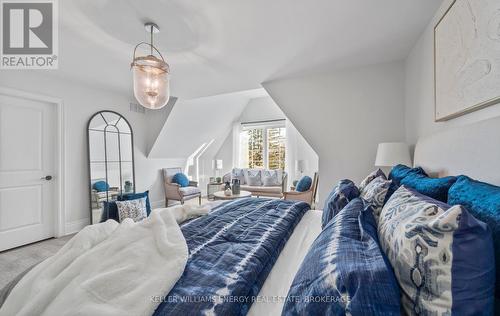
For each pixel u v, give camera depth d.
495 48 1.01
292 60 2.52
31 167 2.79
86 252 1.02
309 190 3.61
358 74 2.73
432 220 0.58
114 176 3.70
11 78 2.59
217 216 1.69
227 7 1.61
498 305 0.54
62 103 3.05
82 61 2.49
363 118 2.74
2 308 0.84
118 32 1.92
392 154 2.20
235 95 5.11
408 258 0.59
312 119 3.01
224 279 0.84
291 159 5.25
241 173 5.63
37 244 2.74
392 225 0.76
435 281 0.53
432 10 1.68
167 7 1.60
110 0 1.53
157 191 4.77
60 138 3.02
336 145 2.91
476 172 1.03
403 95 2.54
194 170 5.91
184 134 4.78
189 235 1.31
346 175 2.88
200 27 1.86
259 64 2.61
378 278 0.55
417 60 2.13
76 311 0.70
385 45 2.21
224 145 6.31
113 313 0.68
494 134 0.92
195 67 2.68
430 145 1.63
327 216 1.51
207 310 0.69
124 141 3.90
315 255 0.77
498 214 0.61
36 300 0.77
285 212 1.76
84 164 3.31
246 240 1.22
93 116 3.40
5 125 2.58
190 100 4.12
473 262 0.50
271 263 1.06
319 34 2.00
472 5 1.17
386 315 0.49
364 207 1.13
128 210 2.72
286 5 1.60
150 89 1.92
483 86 1.09
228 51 2.29
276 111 5.62
